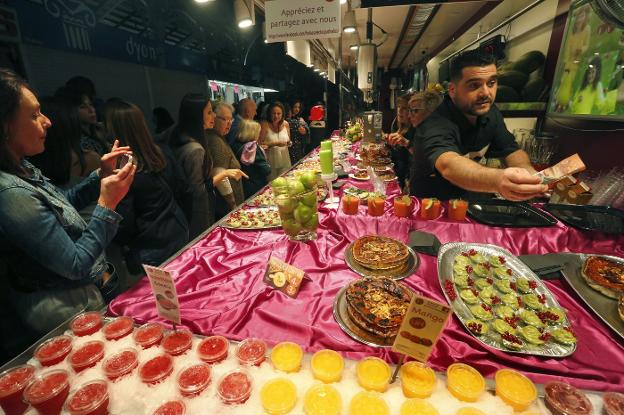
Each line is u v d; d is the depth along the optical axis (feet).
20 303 3.71
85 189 5.20
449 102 6.39
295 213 4.62
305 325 3.11
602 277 3.44
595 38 6.92
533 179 3.56
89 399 2.27
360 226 5.21
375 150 10.96
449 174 4.89
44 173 6.10
